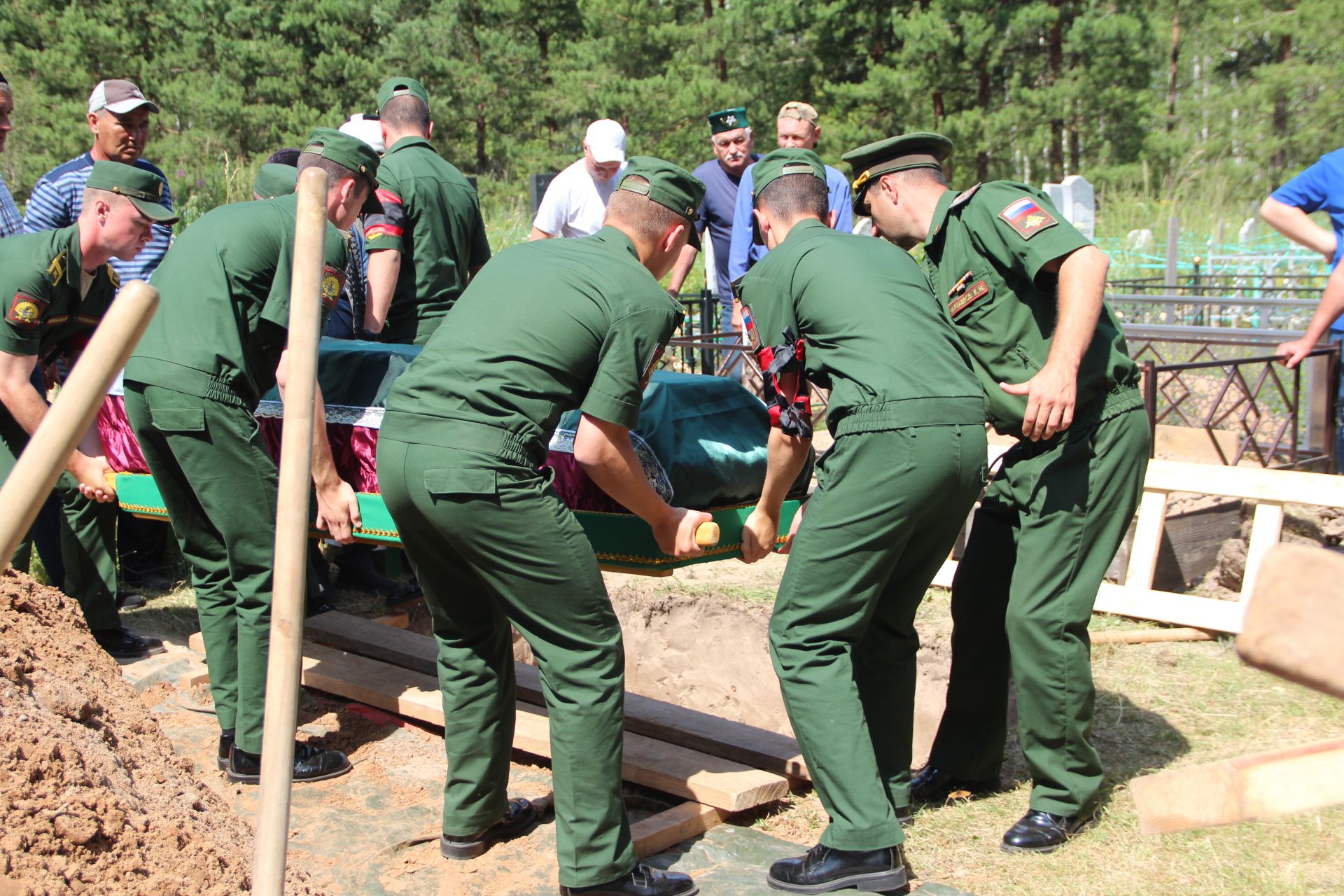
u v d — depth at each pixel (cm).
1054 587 313
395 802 348
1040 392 294
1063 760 318
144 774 239
